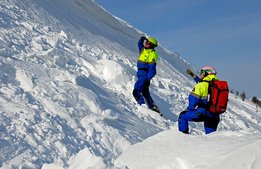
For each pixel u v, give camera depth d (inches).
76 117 277.4
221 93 266.2
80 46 502.3
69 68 379.6
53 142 227.0
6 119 228.1
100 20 828.0
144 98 406.9
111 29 829.8
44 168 191.3
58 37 464.1
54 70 343.6
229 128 527.5
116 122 303.0
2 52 325.1
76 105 299.9
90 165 189.0
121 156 231.0
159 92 512.1
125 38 836.0
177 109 483.8
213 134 225.3
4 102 250.1
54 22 546.0
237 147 182.2
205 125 276.8
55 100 287.7
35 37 409.7
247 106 1215.6
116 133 277.0
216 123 275.6
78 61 418.3
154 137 240.5
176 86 602.9
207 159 181.0
